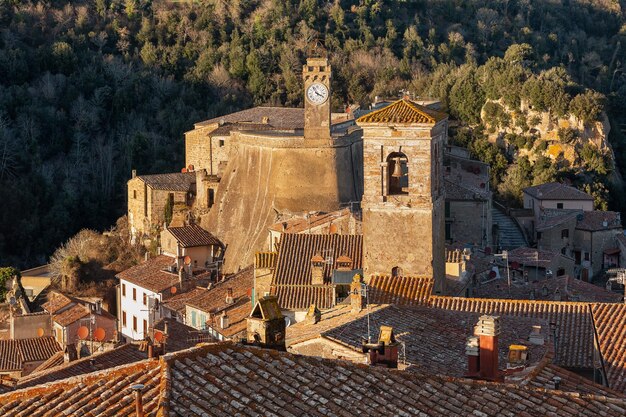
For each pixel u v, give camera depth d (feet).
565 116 533.55
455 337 174.29
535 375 142.00
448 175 428.15
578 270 427.74
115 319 338.75
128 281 383.86
